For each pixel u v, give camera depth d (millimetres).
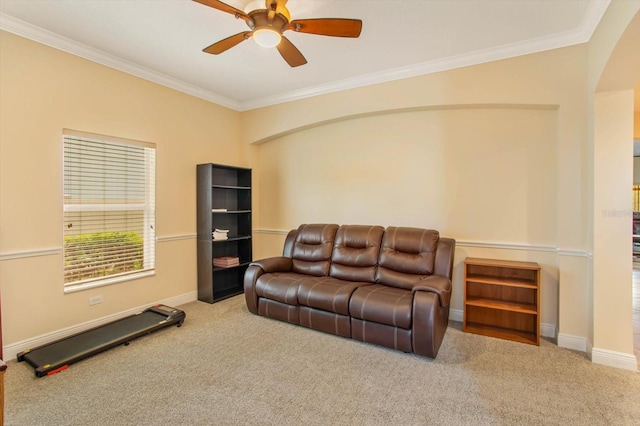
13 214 2551
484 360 2486
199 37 2762
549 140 3014
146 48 2961
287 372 2314
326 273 3482
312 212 4312
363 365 2414
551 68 2807
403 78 3434
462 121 3357
